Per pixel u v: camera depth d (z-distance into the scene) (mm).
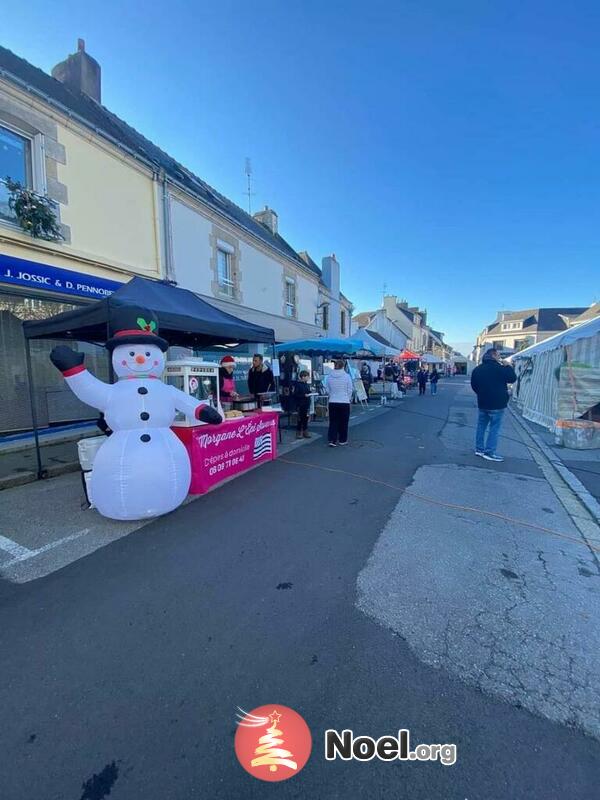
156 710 1698
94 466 3574
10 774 1437
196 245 9758
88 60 9750
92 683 1837
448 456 6324
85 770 1453
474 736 1589
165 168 9500
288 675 1891
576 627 2248
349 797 1374
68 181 6625
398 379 21672
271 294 13812
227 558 3012
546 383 9242
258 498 4316
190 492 4414
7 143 5973
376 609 2395
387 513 3910
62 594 2541
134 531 3482
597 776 1434
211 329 5215
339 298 21641
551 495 4504
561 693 1794
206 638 2139
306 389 7820
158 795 1372
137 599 2490
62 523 3650
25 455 5996
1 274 5531
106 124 8859
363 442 7473
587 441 6906
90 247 7031
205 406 3938
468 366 62188
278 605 2432
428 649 2064
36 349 6910
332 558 3012
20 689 1803
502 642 2119
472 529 3553
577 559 3039
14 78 5715
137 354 3648
